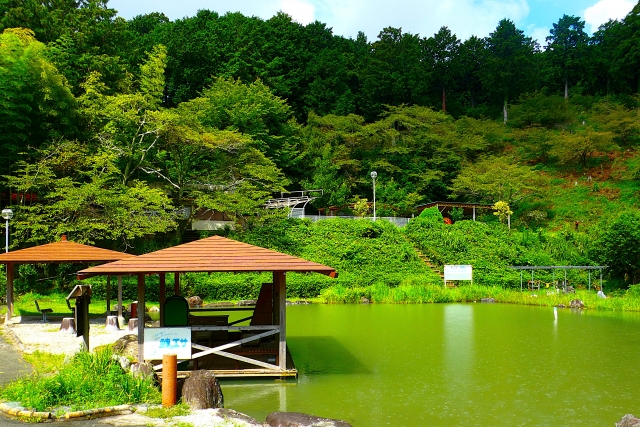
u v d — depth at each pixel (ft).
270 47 162.50
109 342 39.47
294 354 39.75
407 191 140.56
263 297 37.01
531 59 235.40
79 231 72.79
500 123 195.93
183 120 87.40
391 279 84.28
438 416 24.85
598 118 177.17
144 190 77.05
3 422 20.57
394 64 189.47
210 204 84.84
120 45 118.52
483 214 130.41
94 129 87.10
